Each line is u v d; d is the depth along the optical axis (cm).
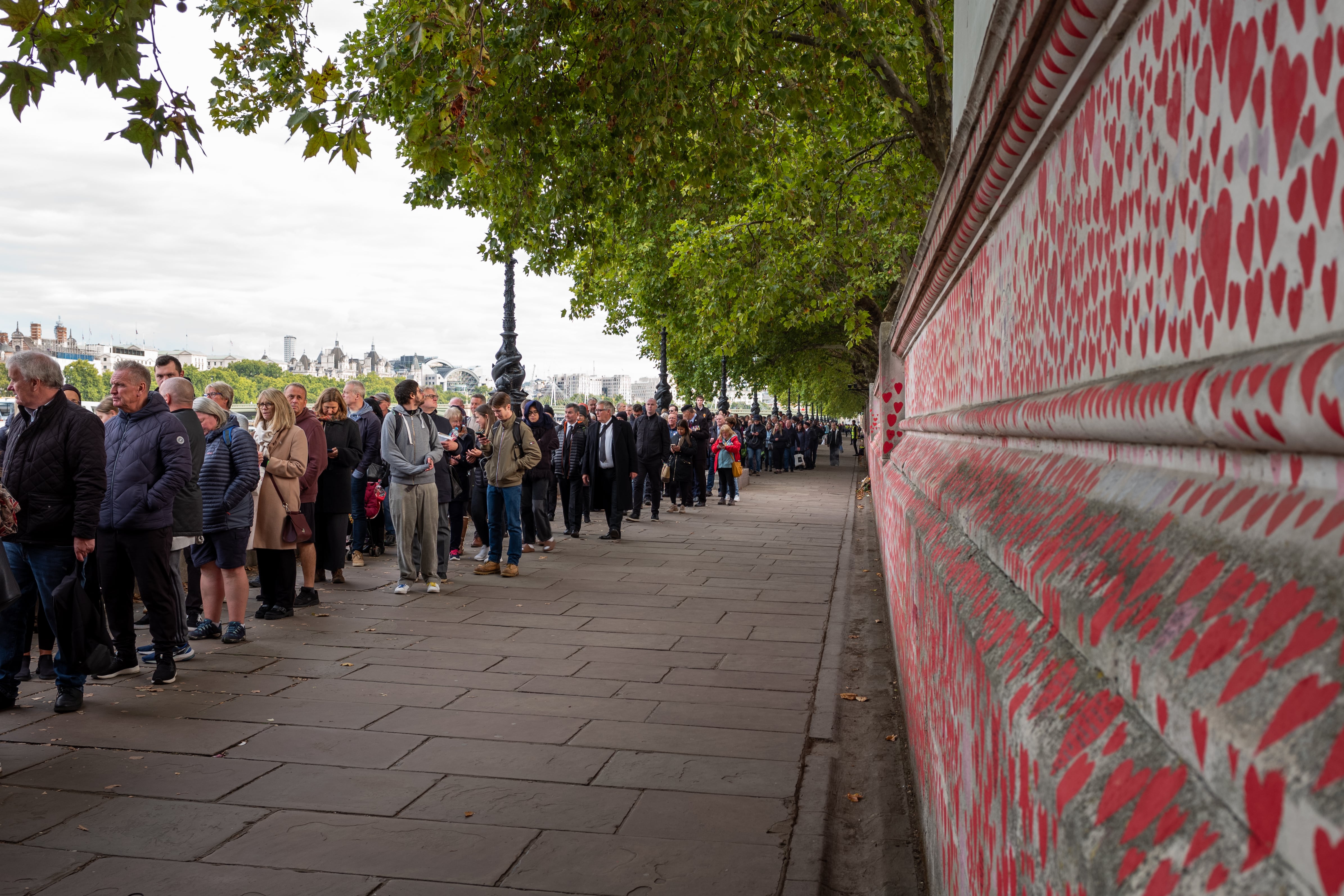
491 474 1030
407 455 910
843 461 5388
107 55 369
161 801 399
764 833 365
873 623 784
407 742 478
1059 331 147
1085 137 129
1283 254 63
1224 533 66
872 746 464
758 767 440
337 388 959
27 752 463
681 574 1053
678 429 1928
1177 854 56
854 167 1539
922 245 363
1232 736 51
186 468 597
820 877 327
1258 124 68
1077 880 74
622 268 2489
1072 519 111
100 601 537
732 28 796
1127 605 77
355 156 489
